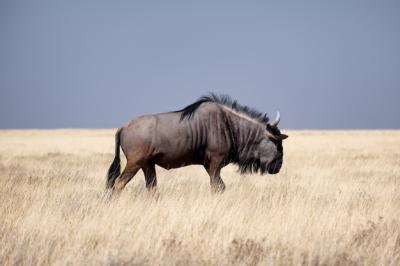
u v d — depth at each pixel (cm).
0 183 4162
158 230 2528
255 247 2195
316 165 6812
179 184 4231
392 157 8150
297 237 2409
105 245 2339
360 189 4134
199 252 2170
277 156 4122
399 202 3475
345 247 2245
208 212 2892
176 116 3866
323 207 3164
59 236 2445
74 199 3316
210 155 3931
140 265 2023
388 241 2298
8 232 2523
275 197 3425
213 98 4041
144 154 3812
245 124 4044
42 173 5381
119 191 3788
